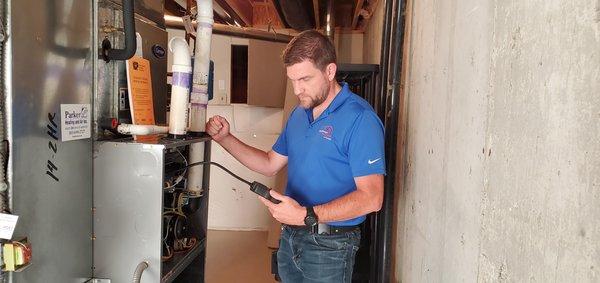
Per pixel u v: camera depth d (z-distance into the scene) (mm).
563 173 566
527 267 661
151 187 1182
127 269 1202
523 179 682
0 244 830
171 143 1210
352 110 1407
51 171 986
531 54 668
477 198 884
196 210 1670
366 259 2252
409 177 1574
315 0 3285
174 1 3395
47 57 956
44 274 971
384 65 1961
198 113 1518
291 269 1582
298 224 1319
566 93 565
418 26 1533
